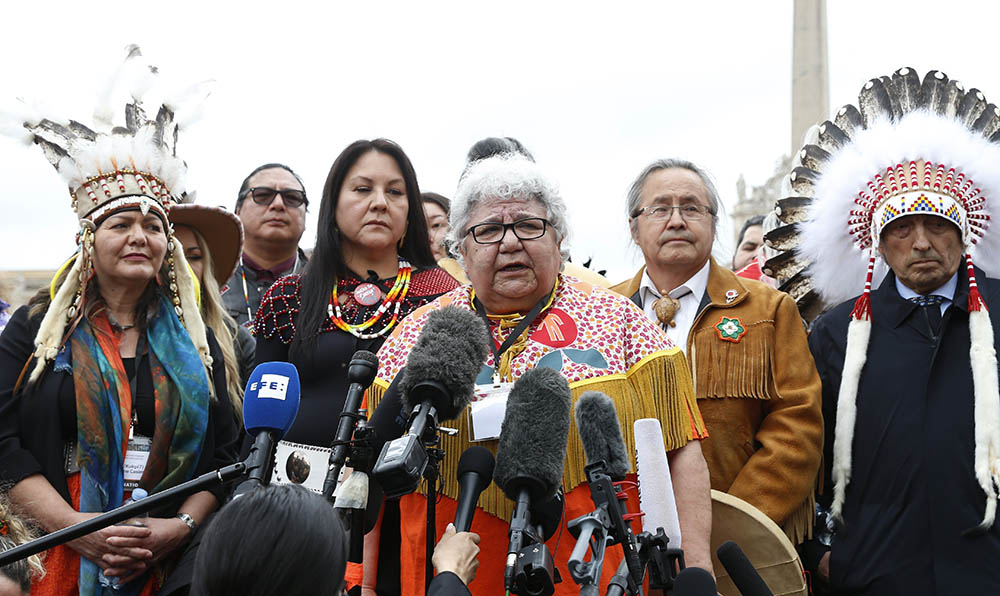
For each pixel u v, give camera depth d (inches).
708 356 162.2
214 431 153.4
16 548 82.7
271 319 167.8
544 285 125.3
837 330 160.4
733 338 161.9
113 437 141.0
